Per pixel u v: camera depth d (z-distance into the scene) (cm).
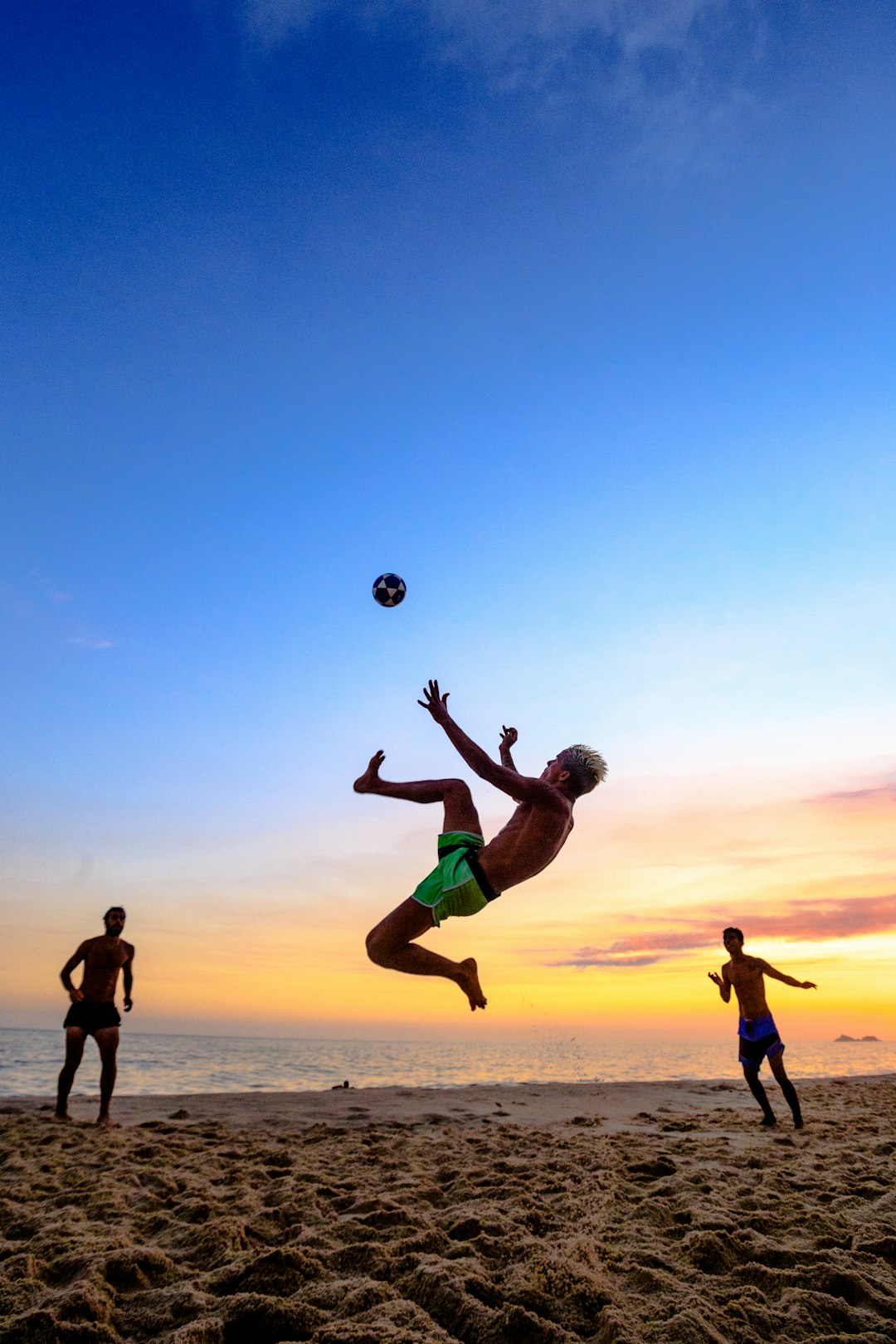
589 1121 796
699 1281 314
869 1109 938
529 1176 513
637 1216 410
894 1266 335
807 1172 520
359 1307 276
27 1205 432
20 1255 319
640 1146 655
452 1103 944
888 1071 2242
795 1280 306
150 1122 751
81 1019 757
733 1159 572
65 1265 317
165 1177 489
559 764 442
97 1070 1705
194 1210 407
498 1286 294
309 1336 256
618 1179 498
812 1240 366
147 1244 363
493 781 401
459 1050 4316
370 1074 1934
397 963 423
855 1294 297
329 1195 459
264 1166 549
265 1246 365
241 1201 420
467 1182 495
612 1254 342
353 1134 706
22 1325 256
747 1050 802
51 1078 1502
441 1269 303
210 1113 827
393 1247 337
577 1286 293
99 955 770
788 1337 264
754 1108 955
